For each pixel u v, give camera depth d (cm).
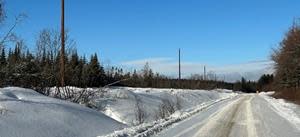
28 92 1557
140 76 7138
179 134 1565
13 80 1791
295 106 3841
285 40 6231
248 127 1859
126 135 1420
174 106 3372
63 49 2088
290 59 6184
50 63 2048
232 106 3753
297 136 1564
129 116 2352
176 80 8706
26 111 1234
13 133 1055
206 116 2500
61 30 2123
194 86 9050
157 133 1575
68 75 2177
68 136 1209
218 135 1560
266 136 1553
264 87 16562
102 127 1456
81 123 1371
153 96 3628
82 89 2219
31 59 1930
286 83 6762
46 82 1972
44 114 1278
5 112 1159
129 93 2994
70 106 1529
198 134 1579
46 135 1138
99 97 2502
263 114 2697
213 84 11950
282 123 2066
